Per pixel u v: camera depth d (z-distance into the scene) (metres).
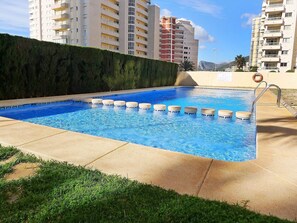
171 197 2.69
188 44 125.31
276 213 2.44
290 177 3.30
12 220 2.26
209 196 2.76
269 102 12.83
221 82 32.69
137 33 71.25
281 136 5.59
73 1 56.19
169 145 6.51
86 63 16.69
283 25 48.84
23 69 12.74
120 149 4.43
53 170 3.36
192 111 10.84
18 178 3.15
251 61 99.00
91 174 3.25
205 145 6.54
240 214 2.36
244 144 6.62
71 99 13.48
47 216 2.30
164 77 29.41
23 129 5.82
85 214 2.34
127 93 18.48
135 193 2.75
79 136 5.28
